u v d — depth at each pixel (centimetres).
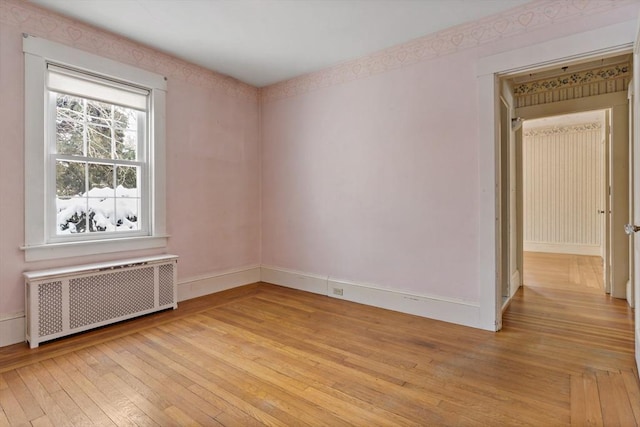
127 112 329
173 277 341
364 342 260
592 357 230
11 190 256
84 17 278
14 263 257
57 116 282
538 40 254
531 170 691
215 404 181
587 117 603
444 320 304
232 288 420
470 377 207
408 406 179
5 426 164
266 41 320
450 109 298
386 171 339
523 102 412
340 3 257
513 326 290
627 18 223
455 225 297
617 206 365
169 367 221
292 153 420
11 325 255
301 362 228
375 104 345
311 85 397
